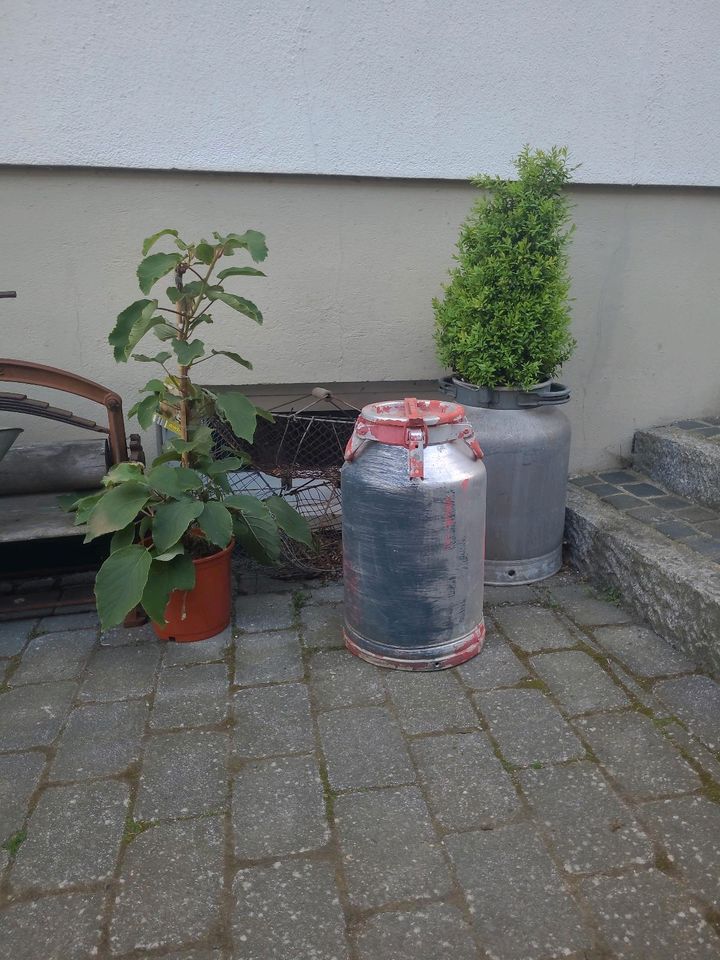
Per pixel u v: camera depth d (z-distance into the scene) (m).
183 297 2.98
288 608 3.37
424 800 2.18
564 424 3.41
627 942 1.73
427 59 3.57
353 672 2.84
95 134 3.38
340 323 3.87
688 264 4.20
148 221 3.56
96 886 1.92
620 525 3.46
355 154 3.62
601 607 3.29
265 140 3.53
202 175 3.54
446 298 3.56
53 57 3.26
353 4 3.44
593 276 4.09
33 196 3.44
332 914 1.82
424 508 2.61
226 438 3.69
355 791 2.23
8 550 3.68
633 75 3.80
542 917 1.80
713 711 2.54
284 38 3.42
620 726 2.48
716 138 3.99
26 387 3.68
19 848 2.04
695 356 4.36
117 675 2.85
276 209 3.66
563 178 3.32
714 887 1.86
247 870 1.95
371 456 2.70
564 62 3.71
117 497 2.87
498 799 2.18
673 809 2.12
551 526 3.47
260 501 3.10
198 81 3.40
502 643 3.01
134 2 3.27
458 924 1.79
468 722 2.53
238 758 2.38
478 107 3.68
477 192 3.80
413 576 2.69
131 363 3.71
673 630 2.95
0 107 3.28
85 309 3.62
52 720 2.59
